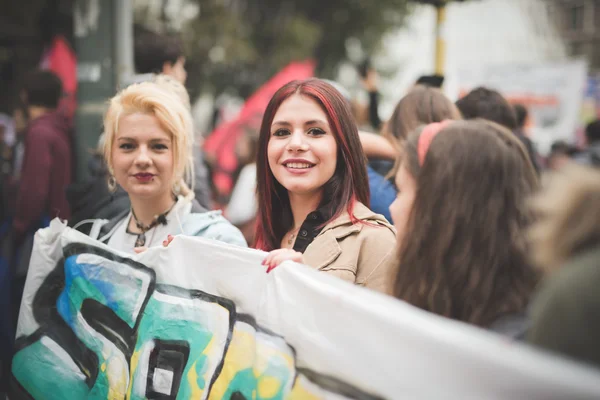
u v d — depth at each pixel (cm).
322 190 240
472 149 161
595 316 122
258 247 257
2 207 438
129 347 237
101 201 304
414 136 185
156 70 363
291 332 187
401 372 148
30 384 259
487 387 128
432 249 162
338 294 170
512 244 156
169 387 223
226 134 719
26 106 434
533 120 862
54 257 261
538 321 129
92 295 248
